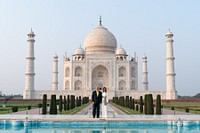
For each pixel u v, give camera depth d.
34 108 61.12
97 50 132.00
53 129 28.34
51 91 108.69
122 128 29.11
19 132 26.05
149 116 37.59
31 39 109.31
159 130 27.53
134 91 109.25
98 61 119.56
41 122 31.33
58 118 33.03
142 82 127.75
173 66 107.06
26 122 30.91
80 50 130.50
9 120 31.88
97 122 31.11
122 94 109.31
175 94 105.69
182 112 49.78
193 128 29.22
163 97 108.12
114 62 119.50
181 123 30.56
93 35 134.50
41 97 108.00
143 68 127.88
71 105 62.19
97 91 33.84
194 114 44.00
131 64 121.38
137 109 56.16
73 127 30.00
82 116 37.03
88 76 119.12
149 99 43.59
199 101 98.12
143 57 128.12
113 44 134.88
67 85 123.19
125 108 65.69
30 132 26.05
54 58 123.88
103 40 132.62
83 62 120.00
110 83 118.56
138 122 31.12
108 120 31.19
